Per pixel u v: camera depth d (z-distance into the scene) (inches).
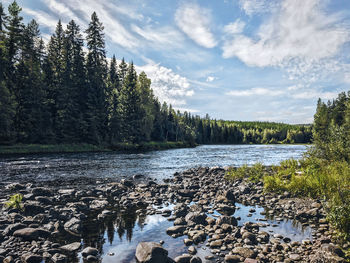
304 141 5541.3
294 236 263.6
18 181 588.4
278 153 1761.8
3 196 432.8
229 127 5231.3
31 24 2126.0
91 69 2162.9
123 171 786.8
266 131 6141.7
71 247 232.7
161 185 537.6
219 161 1149.7
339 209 263.3
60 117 1834.4
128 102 2420.0
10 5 1792.6
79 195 453.1
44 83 1824.6
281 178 518.6
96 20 2289.6
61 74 1975.9
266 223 304.7
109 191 487.5
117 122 2100.1
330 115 2428.6
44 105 1765.5
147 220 320.2
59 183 570.6
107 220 318.7
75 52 2124.8
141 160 1167.0
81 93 1996.8
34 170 776.3
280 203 397.4
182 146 2984.7
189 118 5019.7
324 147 595.5
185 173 746.2
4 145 1457.9
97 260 208.7
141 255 209.2
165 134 3223.4
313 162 561.6
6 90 1423.5
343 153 544.7
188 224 300.2
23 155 1296.8
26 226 275.0
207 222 310.7
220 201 409.7
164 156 1433.3
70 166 892.0
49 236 262.7
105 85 2256.4
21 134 1567.4
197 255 222.8
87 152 1653.5
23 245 236.2
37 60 2036.2
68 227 283.9
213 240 257.1
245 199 435.8
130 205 387.9
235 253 223.6
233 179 610.9
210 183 583.8
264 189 480.4
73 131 1843.0
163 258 208.2
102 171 778.8
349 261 194.1
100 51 2321.6
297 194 425.7
